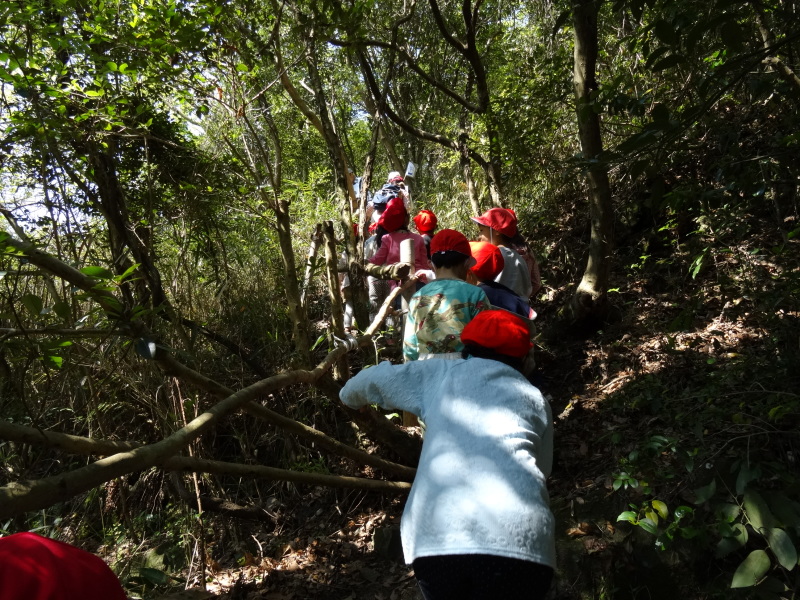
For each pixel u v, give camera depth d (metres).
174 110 4.38
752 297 4.42
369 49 9.08
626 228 6.21
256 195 4.41
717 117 5.26
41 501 1.72
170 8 3.52
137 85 3.91
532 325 4.18
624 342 5.04
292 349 4.81
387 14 7.99
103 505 4.25
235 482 4.40
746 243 5.21
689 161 5.61
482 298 3.50
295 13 4.64
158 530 4.14
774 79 3.57
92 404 3.87
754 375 3.81
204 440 4.28
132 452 2.06
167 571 3.82
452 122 8.44
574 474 3.88
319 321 5.88
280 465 4.44
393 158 10.18
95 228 4.07
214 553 3.96
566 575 3.25
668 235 5.91
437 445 2.20
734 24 2.09
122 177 4.18
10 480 3.95
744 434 3.38
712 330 4.72
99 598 1.51
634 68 6.32
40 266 1.95
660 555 3.13
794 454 3.22
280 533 4.08
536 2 8.43
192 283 4.79
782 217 5.29
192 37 3.58
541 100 6.49
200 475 4.25
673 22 2.41
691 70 4.75
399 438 4.00
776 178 3.75
